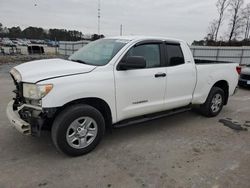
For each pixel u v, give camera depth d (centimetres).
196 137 434
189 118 545
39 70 334
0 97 673
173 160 346
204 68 500
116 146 387
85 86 330
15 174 301
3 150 362
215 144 406
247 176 311
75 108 331
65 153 337
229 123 518
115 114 374
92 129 356
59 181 289
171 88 438
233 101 739
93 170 314
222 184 292
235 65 582
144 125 489
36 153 355
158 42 425
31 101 321
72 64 363
